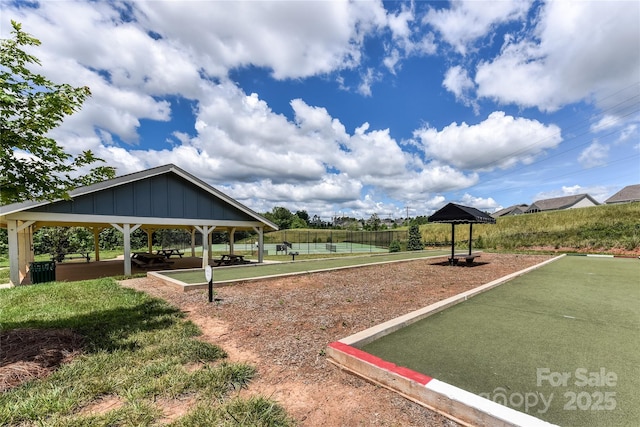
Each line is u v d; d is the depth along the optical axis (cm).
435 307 427
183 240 2823
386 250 2869
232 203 1188
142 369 265
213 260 1525
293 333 363
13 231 795
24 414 199
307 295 570
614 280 713
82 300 530
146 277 838
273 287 650
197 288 622
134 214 962
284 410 206
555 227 2298
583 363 257
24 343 307
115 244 2506
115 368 268
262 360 291
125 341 331
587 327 357
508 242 2159
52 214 824
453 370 245
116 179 912
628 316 404
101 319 417
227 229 1631
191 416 196
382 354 279
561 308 448
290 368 273
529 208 5881
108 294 578
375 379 239
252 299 538
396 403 212
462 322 378
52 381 242
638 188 4588
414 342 309
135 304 502
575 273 838
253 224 1276
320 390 234
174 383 239
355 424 190
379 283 699
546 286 634
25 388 230
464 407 186
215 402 217
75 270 1166
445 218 1038
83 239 2150
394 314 440
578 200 5284
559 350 286
